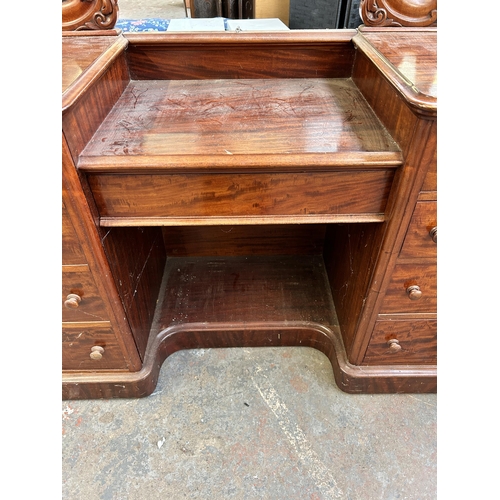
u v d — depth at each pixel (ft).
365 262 3.19
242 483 3.13
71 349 3.42
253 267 4.86
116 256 3.08
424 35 3.27
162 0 9.91
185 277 4.71
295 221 2.77
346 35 3.42
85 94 2.50
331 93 3.32
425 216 2.61
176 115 2.94
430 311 3.22
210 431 3.48
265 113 2.97
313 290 4.50
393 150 2.49
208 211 2.71
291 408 3.65
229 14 6.73
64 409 3.67
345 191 2.65
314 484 3.12
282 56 3.49
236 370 4.00
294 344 4.22
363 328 3.35
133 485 3.13
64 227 2.59
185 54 3.45
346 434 3.45
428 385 3.68
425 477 3.16
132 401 3.73
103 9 3.16
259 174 2.53
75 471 3.22
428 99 2.15
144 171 2.47
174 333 4.04
